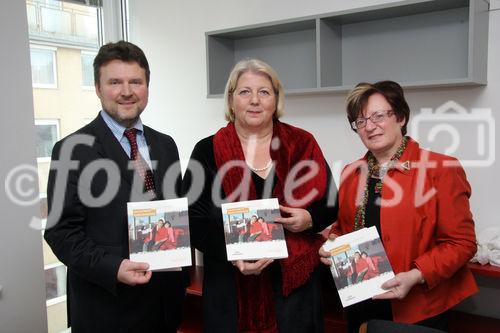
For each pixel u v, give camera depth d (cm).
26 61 211
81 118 318
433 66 220
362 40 238
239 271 162
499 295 217
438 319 153
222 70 271
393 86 159
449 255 146
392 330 131
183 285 178
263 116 163
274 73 167
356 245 154
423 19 220
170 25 314
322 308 171
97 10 329
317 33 226
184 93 313
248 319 162
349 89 219
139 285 158
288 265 160
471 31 187
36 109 289
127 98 157
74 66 313
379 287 147
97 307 155
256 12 276
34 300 217
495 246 191
